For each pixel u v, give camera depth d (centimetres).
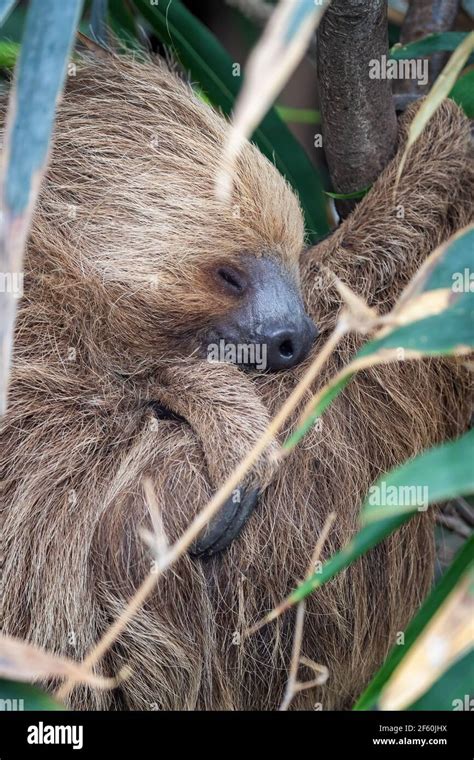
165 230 138
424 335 115
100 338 139
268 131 148
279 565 137
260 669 138
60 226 138
